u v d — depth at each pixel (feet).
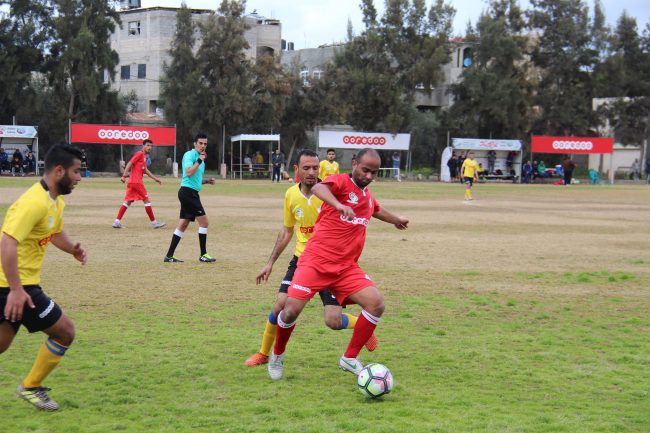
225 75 171.94
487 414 16.60
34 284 16.37
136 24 209.36
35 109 167.94
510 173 179.42
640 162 198.80
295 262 21.63
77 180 16.48
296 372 20.03
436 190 127.85
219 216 68.59
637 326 26.11
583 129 195.00
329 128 194.29
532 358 21.62
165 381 18.94
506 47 184.44
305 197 21.48
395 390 18.47
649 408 17.17
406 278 35.53
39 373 16.62
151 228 55.93
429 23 186.19
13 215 15.60
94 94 163.22
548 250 47.44
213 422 15.92
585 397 18.02
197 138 38.93
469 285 33.88
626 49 209.15
